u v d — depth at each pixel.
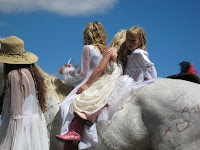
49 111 4.01
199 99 3.37
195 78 3.96
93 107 3.66
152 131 3.51
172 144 3.37
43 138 3.65
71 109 3.77
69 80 4.20
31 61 3.70
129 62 3.94
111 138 3.64
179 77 4.06
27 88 3.59
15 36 3.71
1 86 3.95
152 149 3.60
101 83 3.89
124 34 4.18
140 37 3.84
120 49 4.09
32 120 3.59
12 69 3.64
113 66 3.99
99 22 4.22
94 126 3.70
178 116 3.38
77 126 3.69
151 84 3.74
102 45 4.14
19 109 3.51
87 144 3.68
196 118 3.31
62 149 3.85
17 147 3.42
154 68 3.87
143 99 3.60
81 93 3.86
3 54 3.63
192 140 3.31
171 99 3.43
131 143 3.59
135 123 3.57
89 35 4.13
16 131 3.47
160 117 3.45
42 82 3.82
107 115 3.69
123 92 3.70
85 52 4.00
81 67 4.02
